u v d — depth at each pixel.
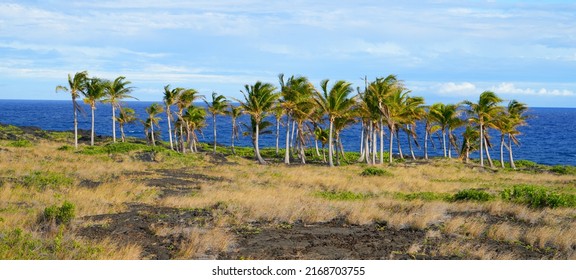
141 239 12.90
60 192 20.42
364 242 13.17
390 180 32.44
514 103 60.69
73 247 11.48
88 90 54.03
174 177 28.70
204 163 41.72
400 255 11.95
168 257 11.42
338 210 17.53
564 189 30.38
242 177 31.45
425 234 14.18
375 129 53.12
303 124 57.00
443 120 62.22
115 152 41.53
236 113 65.19
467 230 14.39
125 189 21.81
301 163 53.50
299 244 12.84
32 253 10.82
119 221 14.80
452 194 25.36
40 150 40.34
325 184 28.55
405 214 16.33
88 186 22.62
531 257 12.03
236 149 73.62
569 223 15.69
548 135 140.88
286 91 50.72
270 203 18.27
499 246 13.02
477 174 43.22
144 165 35.88
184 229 13.75
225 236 12.85
